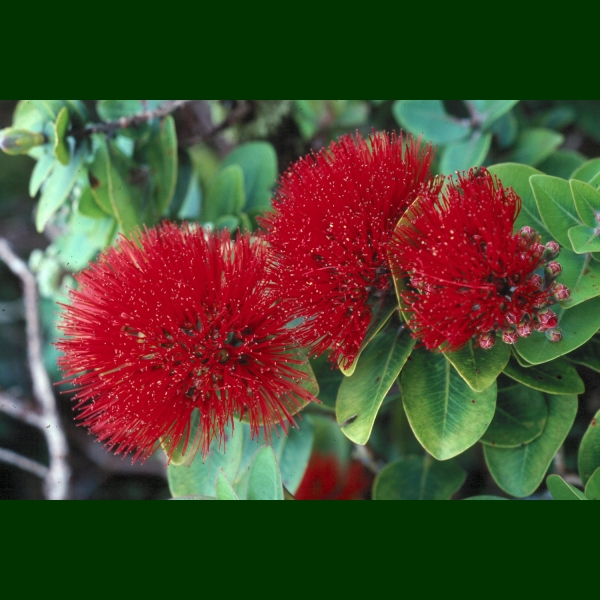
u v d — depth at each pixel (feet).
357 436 1.35
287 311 1.37
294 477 1.54
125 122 1.62
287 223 1.38
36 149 1.67
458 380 1.36
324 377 1.49
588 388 1.60
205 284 1.39
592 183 1.39
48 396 1.97
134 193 1.65
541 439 1.41
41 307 2.26
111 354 1.38
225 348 1.38
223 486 1.41
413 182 1.38
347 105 1.91
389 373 1.37
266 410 1.39
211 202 1.69
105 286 1.41
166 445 1.40
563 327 1.34
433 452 1.33
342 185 1.36
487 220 1.29
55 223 1.90
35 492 2.35
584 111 1.88
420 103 1.70
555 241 1.36
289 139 1.90
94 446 2.32
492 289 1.29
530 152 1.69
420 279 1.30
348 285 1.35
